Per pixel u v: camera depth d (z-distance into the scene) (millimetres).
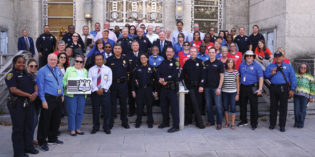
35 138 6430
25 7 12633
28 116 5297
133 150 5562
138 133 6875
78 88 6531
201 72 7426
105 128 6859
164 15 13227
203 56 8000
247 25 13625
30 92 5227
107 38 8445
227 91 7324
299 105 7496
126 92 7312
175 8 13219
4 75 8867
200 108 7586
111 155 5270
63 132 6980
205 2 13578
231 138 6461
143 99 7422
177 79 7152
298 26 10750
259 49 9086
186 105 7750
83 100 6832
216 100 7332
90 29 12859
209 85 7453
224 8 13664
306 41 10797
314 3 10805
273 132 7031
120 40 8477
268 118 8367
